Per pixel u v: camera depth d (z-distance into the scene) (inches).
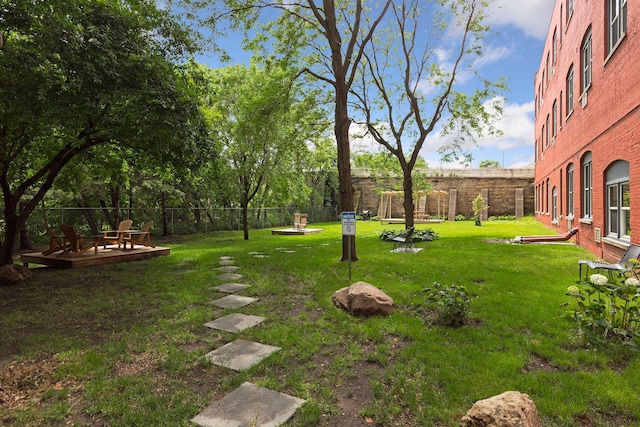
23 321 182.1
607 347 131.9
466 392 107.4
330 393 109.8
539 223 932.6
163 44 309.0
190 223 805.9
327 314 185.2
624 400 100.0
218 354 139.6
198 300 219.1
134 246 461.1
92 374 123.9
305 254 408.5
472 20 505.4
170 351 142.2
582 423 93.1
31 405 105.2
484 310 182.5
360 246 484.4
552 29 662.5
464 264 316.2
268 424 94.1
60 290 246.4
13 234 323.0
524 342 142.1
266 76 553.3
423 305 197.9
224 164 625.3
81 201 655.1
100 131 294.4
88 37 236.7
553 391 106.0
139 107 253.3
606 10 330.3
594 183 369.1
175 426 93.9
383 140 577.6
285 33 423.5
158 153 320.8
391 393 109.7
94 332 166.2
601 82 339.6
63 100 237.6
